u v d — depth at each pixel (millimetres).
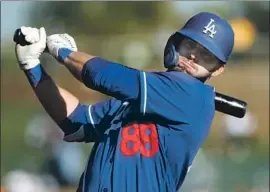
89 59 15062
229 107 16250
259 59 68250
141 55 61219
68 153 53875
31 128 57000
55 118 16969
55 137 54656
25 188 49375
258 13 98562
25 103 70750
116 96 15047
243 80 67312
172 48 15570
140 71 15094
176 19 101812
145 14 105625
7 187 49656
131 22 105500
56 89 16984
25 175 51062
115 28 106250
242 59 68312
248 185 49531
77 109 16953
